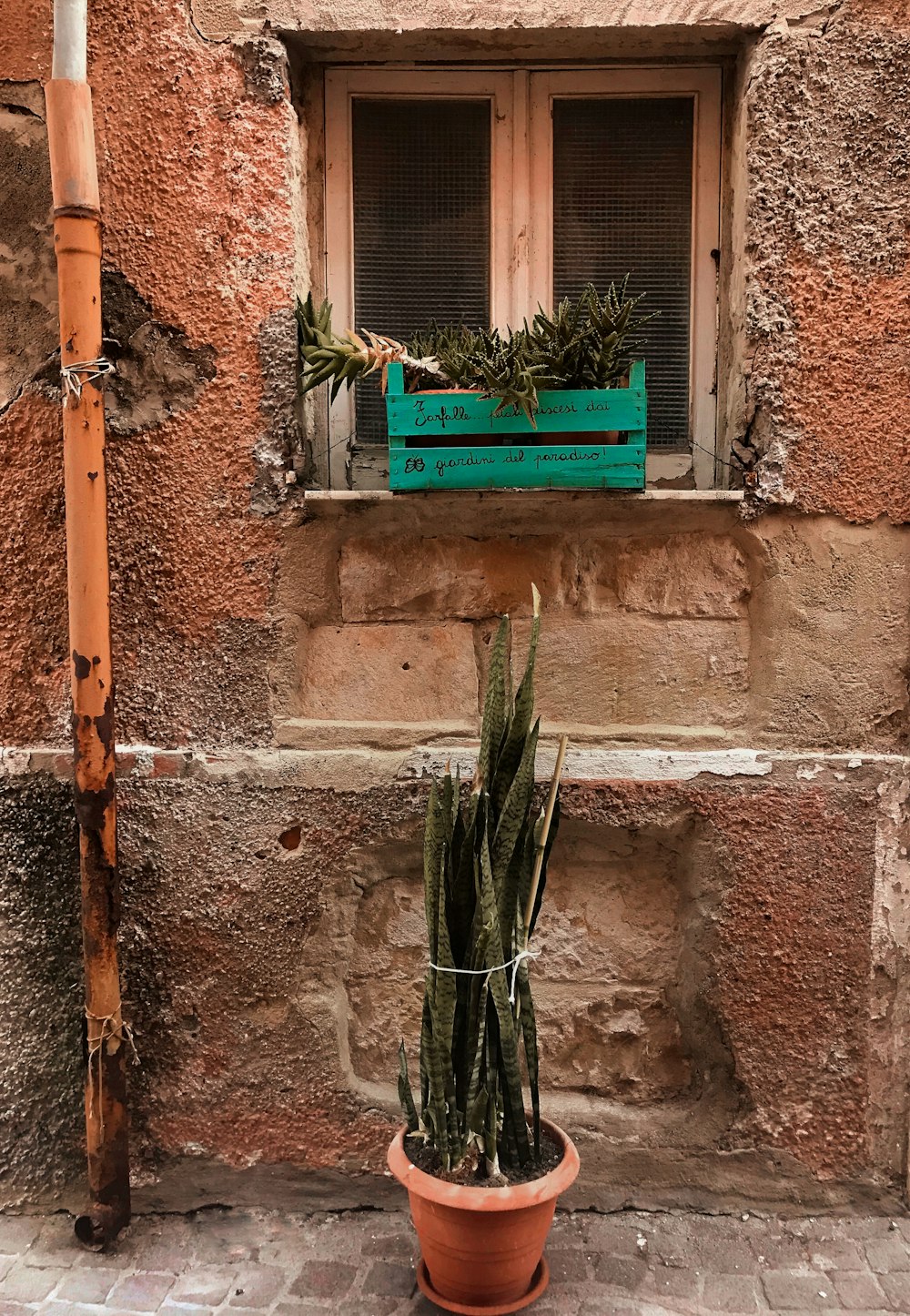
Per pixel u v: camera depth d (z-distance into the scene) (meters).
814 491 2.03
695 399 2.28
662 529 2.11
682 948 2.14
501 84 2.25
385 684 2.14
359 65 2.21
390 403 1.96
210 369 2.06
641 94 2.24
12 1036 2.14
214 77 2.03
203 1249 2.02
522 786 1.76
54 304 2.09
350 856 2.12
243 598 2.09
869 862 2.05
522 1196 1.71
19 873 2.13
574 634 2.12
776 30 1.99
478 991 1.76
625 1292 1.88
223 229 2.04
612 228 2.29
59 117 1.86
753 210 2.01
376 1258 1.99
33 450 2.10
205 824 2.10
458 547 2.13
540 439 1.98
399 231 2.29
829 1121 2.08
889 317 2.00
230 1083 2.11
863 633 2.04
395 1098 2.17
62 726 2.12
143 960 2.11
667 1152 2.12
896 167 1.99
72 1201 2.13
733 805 2.07
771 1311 1.83
